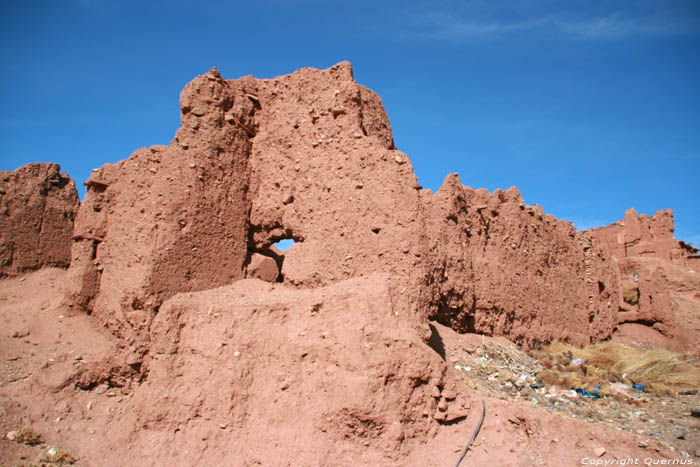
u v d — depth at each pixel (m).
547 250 14.34
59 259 14.91
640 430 7.57
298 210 10.03
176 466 6.91
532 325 13.14
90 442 7.20
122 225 10.17
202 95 10.30
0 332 10.03
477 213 11.95
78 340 9.86
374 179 9.31
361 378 7.10
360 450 6.86
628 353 13.18
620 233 28.50
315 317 8.00
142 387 7.86
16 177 14.55
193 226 9.45
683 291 23.94
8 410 7.30
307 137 10.35
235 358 7.79
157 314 8.58
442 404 7.39
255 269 10.31
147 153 10.57
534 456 7.02
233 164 10.41
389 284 8.22
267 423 7.25
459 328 11.08
